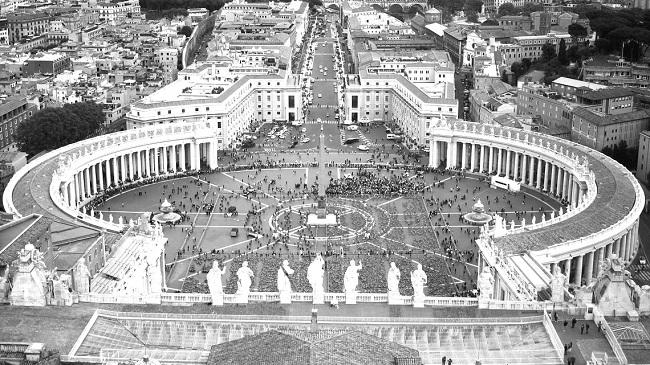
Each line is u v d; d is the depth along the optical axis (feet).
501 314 524.11
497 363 473.67
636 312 504.02
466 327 506.07
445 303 538.88
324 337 421.59
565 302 534.78
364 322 506.48
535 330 503.20
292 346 409.49
